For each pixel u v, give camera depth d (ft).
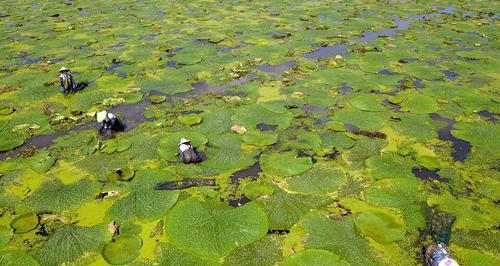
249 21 76.18
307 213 27.27
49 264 23.75
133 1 97.19
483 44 61.52
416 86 46.85
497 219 26.48
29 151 34.50
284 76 49.85
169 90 46.37
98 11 86.22
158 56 57.16
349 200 28.48
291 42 63.26
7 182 30.66
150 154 33.86
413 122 38.63
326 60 55.31
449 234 25.27
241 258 24.00
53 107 42.75
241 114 40.16
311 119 39.42
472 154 33.63
